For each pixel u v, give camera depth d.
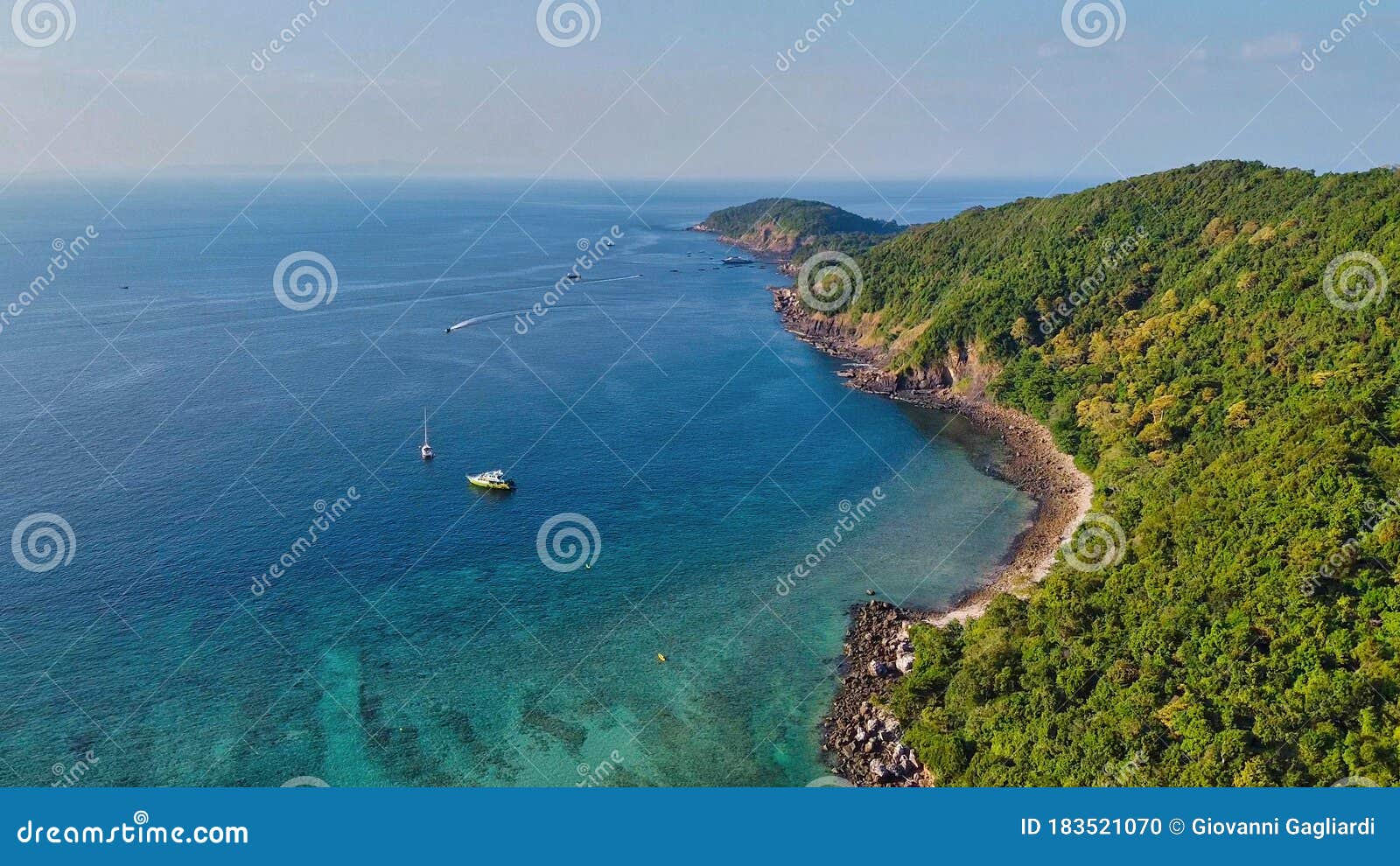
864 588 78.25
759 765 56.28
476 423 117.69
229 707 60.38
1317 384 84.25
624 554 83.88
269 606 72.31
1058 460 108.44
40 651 64.88
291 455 103.62
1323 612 48.94
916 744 55.53
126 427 109.88
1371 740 41.47
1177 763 44.53
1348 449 62.78
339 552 81.75
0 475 94.00
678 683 64.50
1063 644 58.53
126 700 60.44
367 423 115.75
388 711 60.69
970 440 117.88
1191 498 68.88
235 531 84.38
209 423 112.94
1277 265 107.19
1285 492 61.09
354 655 66.56
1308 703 44.25
